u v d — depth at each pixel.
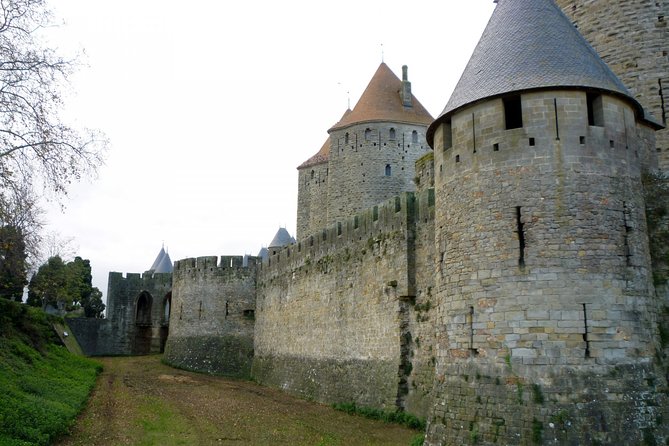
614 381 14.82
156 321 67.69
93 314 82.88
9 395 21.39
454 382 16.72
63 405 24.61
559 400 14.72
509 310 15.77
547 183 16.02
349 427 24.53
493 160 16.77
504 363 15.58
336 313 33.06
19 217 26.02
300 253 39.44
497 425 15.25
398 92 54.34
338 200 52.38
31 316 41.44
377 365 27.98
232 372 48.53
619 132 16.59
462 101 17.67
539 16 17.98
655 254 17.61
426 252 25.45
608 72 17.56
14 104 19.02
